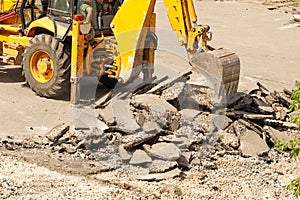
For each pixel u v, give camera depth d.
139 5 12.90
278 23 26.48
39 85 14.03
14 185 9.52
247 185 10.12
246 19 27.17
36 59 14.17
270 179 10.43
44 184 9.64
